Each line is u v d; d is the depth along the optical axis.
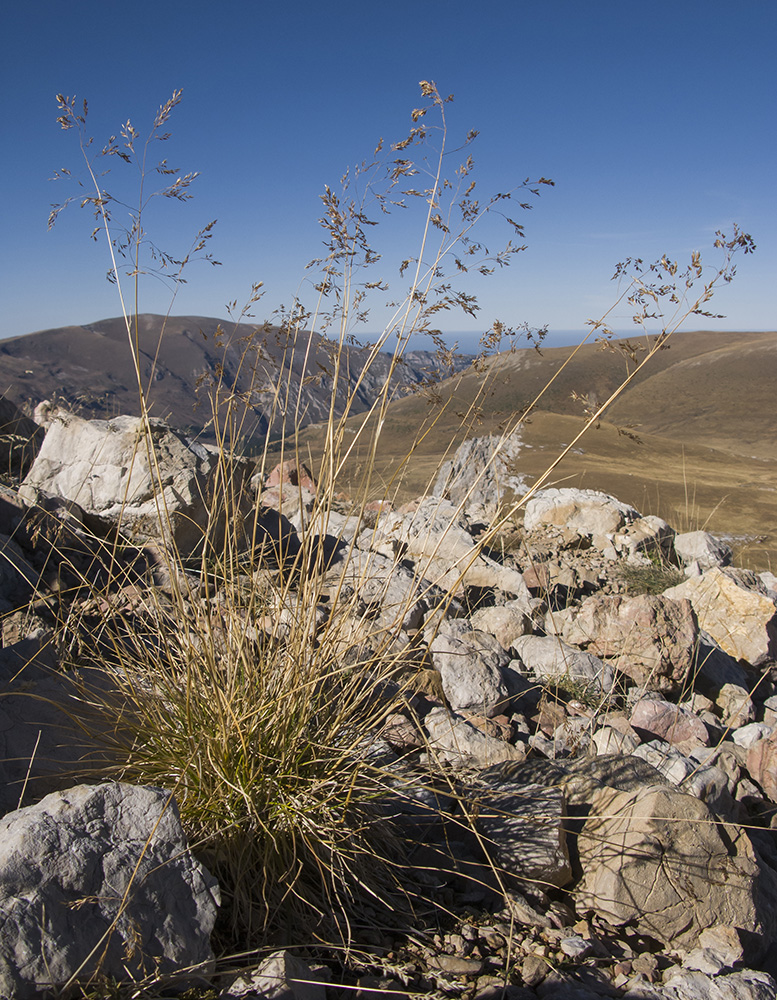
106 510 4.79
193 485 4.68
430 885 2.49
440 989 2.01
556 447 51.66
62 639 3.22
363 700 2.99
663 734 3.89
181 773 2.37
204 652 2.63
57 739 2.58
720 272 2.11
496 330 2.53
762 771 3.61
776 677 5.13
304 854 2.33
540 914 2.39
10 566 4.02
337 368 2.54
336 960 2.09
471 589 5.50
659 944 2.41
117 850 1.87
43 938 1.64
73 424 5.27
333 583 4.12
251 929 2.12
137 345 2.50
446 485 2.89
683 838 2.52
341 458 2.62
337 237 2.35
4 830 1.83
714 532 26.70
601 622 4.72
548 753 3.54
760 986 2.09
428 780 2.94
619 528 7.93
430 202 2.30
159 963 1.78
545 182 2.19
